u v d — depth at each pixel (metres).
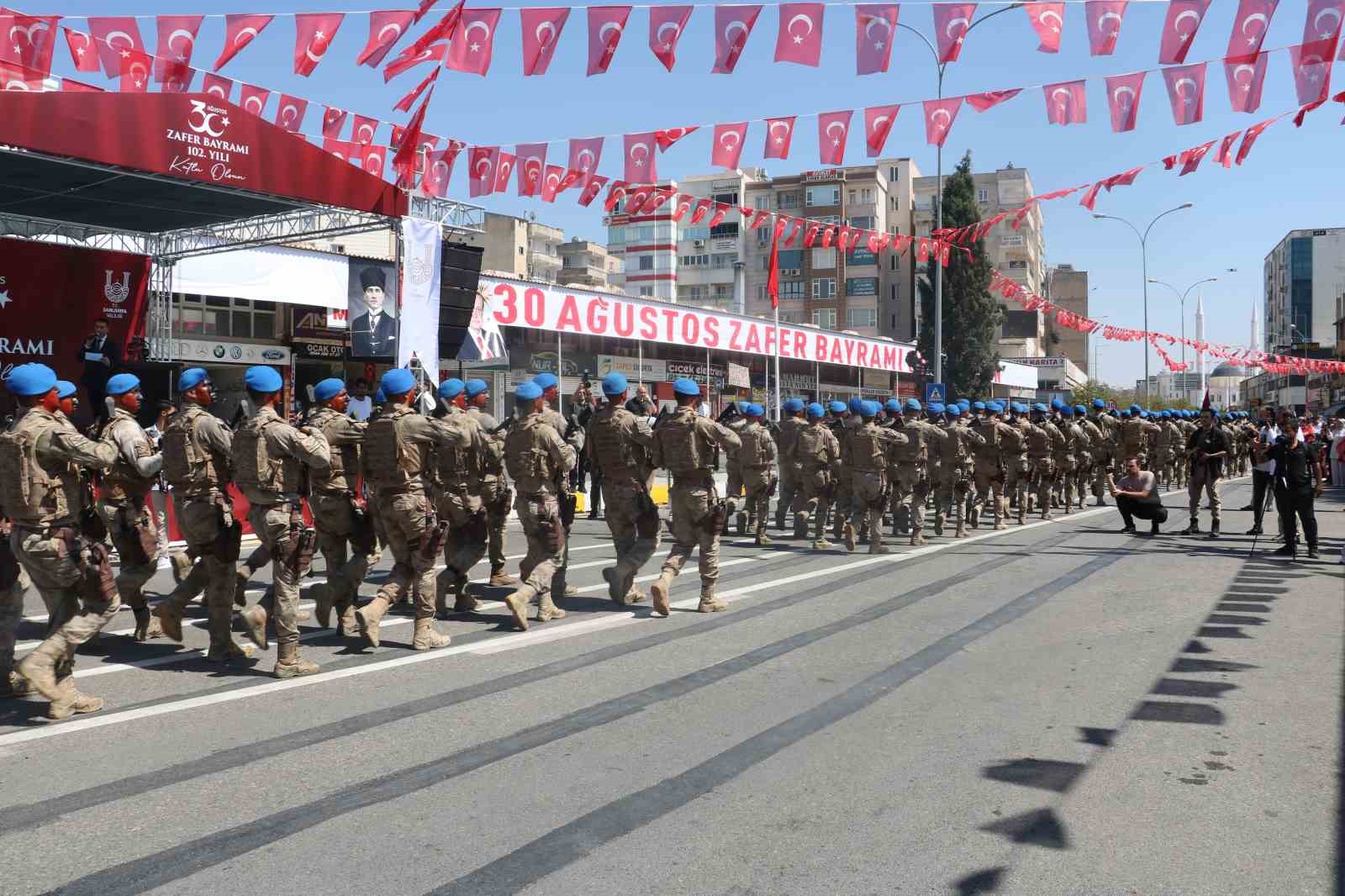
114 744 5.10
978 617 8.45
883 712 5.65
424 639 7.22
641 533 8.81
